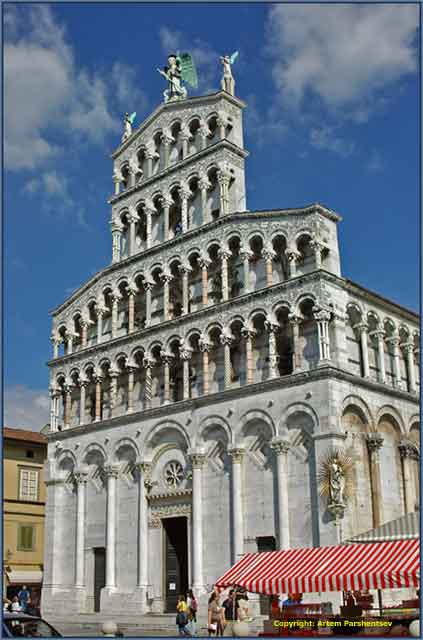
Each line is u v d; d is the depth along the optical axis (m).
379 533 36.06
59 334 70.94
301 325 52.25
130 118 73.00
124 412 63.03
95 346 65.88
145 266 63.97
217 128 63.47
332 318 51.16
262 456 51.16
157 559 56.56
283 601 42.16
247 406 52.22
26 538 77.31
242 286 56.75
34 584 75.69
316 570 34.28
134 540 58.31
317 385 48.69
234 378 55.41
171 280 61.75
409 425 55.03
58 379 69.44
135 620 53.69
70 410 68.06
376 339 55.75
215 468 53.75
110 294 67.25
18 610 58.06
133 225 67.44
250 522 50.50
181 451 56.81
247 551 50.09
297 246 53.66
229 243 57.88
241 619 41.56
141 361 62.81
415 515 36.59
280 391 50.59
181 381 59.78
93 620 57.69
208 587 51.69
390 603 46.81
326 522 46.16
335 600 44.28
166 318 60.78
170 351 59.59
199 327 57.28
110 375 64.25
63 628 55.00
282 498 48.56
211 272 59.28
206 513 53.34
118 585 58.38
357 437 50.00
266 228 55.28
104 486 62.28
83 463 64.25
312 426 48.56
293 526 48.19
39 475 80.44
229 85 64.56
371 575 32.31
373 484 49.69
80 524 62.91
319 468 47.19
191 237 60.34
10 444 78.62
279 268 55.06
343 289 52.41
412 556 32.91
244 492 51.34
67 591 62.50
